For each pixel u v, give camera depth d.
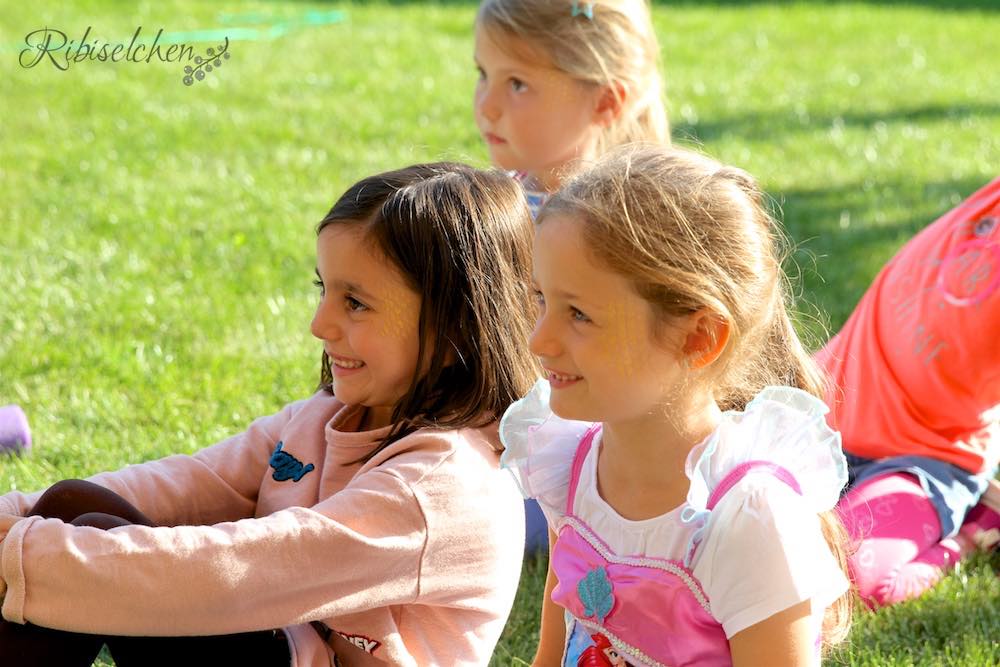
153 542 2.46
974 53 12.92
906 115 10.22
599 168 2.32
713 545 2.29
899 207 7.64
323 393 3.00
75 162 7.96
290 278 6.24
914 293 4.08
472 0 14.61
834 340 4.41
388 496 2.54
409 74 10.89
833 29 13.84
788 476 2.33
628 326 2.21
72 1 12.45
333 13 13.35
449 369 2.73
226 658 2.58
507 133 4.46
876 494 3.89
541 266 2.26
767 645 2.26
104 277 6.07
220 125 8.98
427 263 2.64
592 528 2.49
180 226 6.88
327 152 8.56
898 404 4.05
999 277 3.82
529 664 3.38
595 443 2.53
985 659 3.39
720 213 2.26
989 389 3.93
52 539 2.46
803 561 2.25
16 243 6.48
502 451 2.73
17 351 5.18
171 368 5.12
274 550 2.48
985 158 8.88
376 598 2.56
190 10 12.71
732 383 2.41
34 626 2.49
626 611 2.40
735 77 11.45
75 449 4.39
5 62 10.16
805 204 7.68
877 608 3.68
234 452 3.05
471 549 2.63
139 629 2.46
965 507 3.95
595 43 4.35
